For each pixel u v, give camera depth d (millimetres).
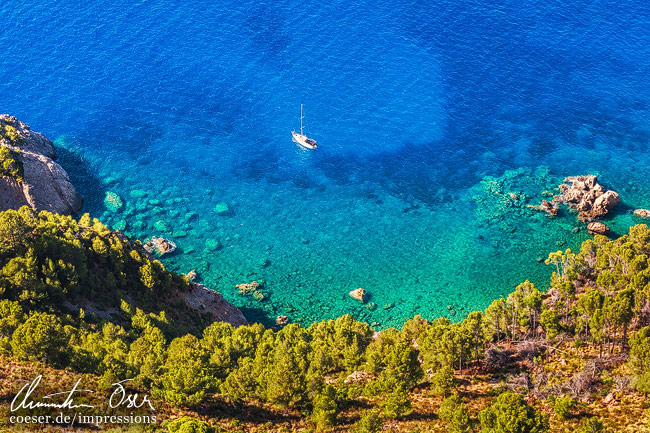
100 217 158500
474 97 193500
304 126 185250
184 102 192875
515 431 80000
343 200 165250
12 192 149875
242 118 188125
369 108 190625
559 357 100938
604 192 159625
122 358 94938
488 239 153125
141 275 125312
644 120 186500
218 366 97812
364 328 110250
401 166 174125
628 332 102812
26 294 104750
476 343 100562
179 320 124438
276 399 89375
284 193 167125
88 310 113438
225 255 150375
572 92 194875
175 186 168375
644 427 84312
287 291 141875
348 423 89312
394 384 92500
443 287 142500
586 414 88250
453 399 87000
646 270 105375
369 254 150875
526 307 108562
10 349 90312
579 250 148625
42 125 184875
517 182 168125
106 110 189875
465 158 176000
